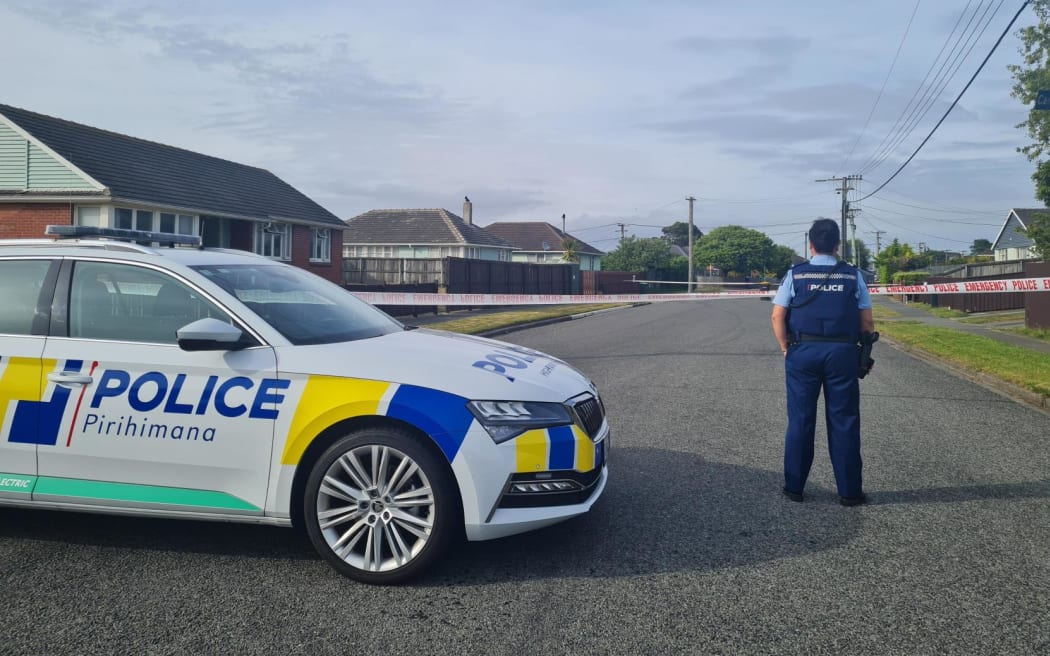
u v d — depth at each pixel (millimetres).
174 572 3770
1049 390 8938
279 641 3078
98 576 3711
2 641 3051
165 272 4008
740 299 45688
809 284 4883
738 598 3508
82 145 22828
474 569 3838
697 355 13359
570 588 3611
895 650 3025
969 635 3152
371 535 3646
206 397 3738
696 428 7191
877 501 5008
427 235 51031
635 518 4613
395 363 3777
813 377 4902
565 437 3756
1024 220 62781
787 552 4082
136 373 3809
